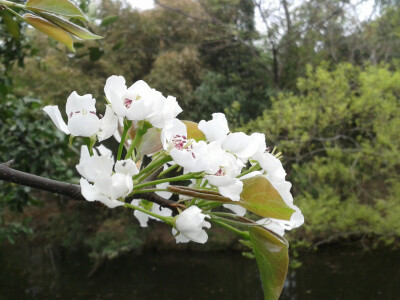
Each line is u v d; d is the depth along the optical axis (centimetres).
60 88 872
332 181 732
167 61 990
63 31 88
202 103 998
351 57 940
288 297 746
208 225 83
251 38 1070
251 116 1024
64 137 324
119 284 897
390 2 963
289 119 704
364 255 875
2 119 312
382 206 693
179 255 1044
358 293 732
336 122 707
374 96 671
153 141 82
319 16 991
